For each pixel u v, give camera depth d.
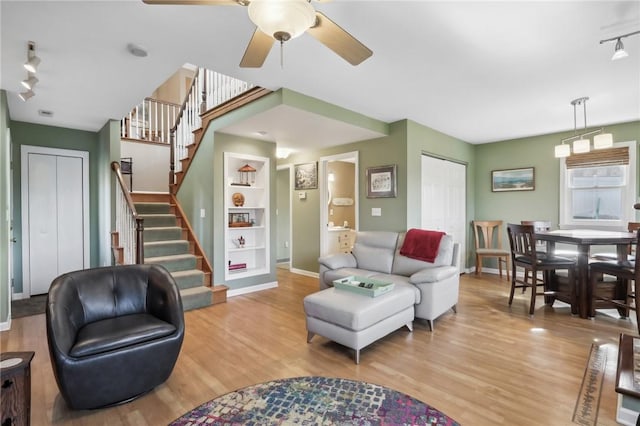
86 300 2.38
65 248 4.86
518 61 2.82
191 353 2.81
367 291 2.96
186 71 9.17
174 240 4.98
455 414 1.96
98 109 4.00
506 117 4.45
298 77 3.15
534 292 3.69
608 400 2.08
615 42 2.51
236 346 2.95
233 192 5.16
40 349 2.89
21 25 2.21
